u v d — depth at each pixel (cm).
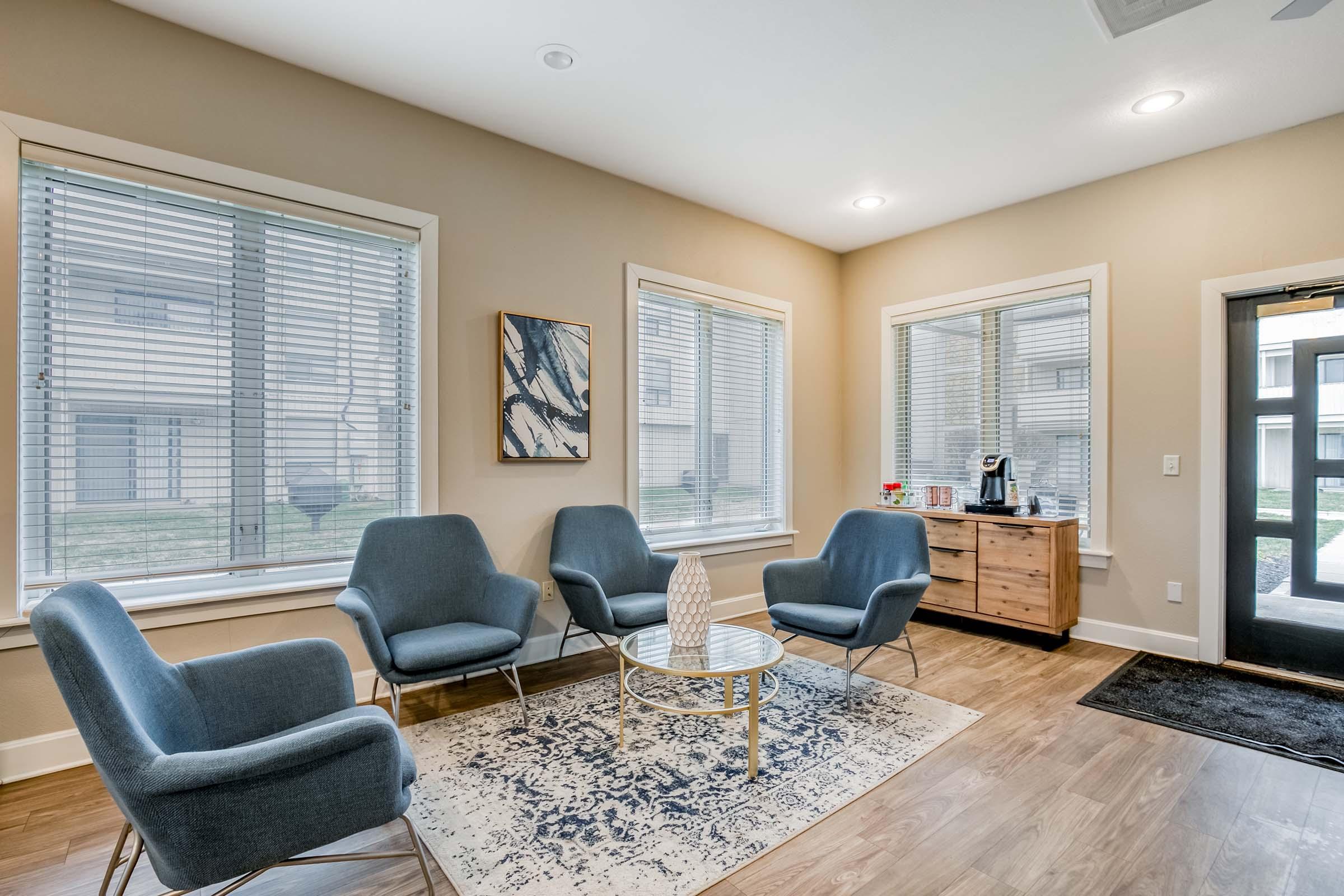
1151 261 351
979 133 318
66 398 224
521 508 328
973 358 432
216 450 251
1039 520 356
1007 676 313
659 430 392
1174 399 343
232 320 254
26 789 207
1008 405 414
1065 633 379
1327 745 238
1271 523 322
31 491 219
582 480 352
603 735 245
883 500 441
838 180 373
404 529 275
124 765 116
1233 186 325
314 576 275
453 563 283
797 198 399
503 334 318
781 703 278
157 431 240
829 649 360
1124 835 183
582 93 285
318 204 268
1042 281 392
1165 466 346
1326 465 307
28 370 218
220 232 252
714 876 164
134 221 234
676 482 401
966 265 430
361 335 286
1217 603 329
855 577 327
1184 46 247
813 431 481
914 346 467
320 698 181
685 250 402
